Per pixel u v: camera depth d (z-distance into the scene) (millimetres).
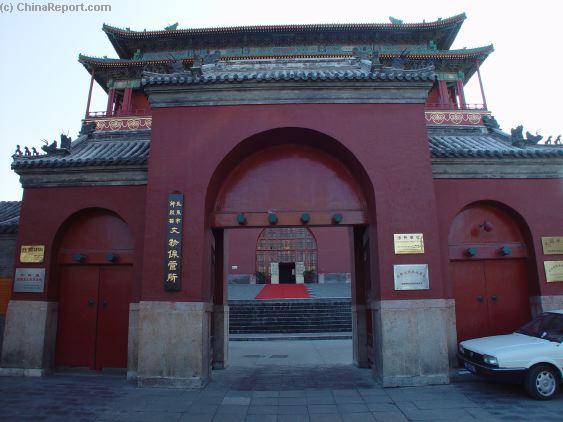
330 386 9664
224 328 12578
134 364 10289
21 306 10906
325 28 30219
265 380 10422
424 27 30406
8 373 10633
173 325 9594
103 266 11469
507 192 11273
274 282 33812
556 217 11219
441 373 9461
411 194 10211
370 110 10609
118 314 11203
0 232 12438
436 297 9773
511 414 7375
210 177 10242
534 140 11961
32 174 11484
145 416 7531
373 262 10484
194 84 10461
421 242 9992
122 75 30328
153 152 10414
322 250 34031
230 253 34000
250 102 10570
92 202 11273
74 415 7566
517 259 11430
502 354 8305
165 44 31656
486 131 15289
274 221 10812
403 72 10547
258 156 11273
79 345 11148
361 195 11039
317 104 10578
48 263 11070
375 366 10305
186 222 10047
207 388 9508
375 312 10281
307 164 11219
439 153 11055
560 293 10836
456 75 30547
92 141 14773
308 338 19672
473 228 11406
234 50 31547
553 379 8266
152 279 9828
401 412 7629
